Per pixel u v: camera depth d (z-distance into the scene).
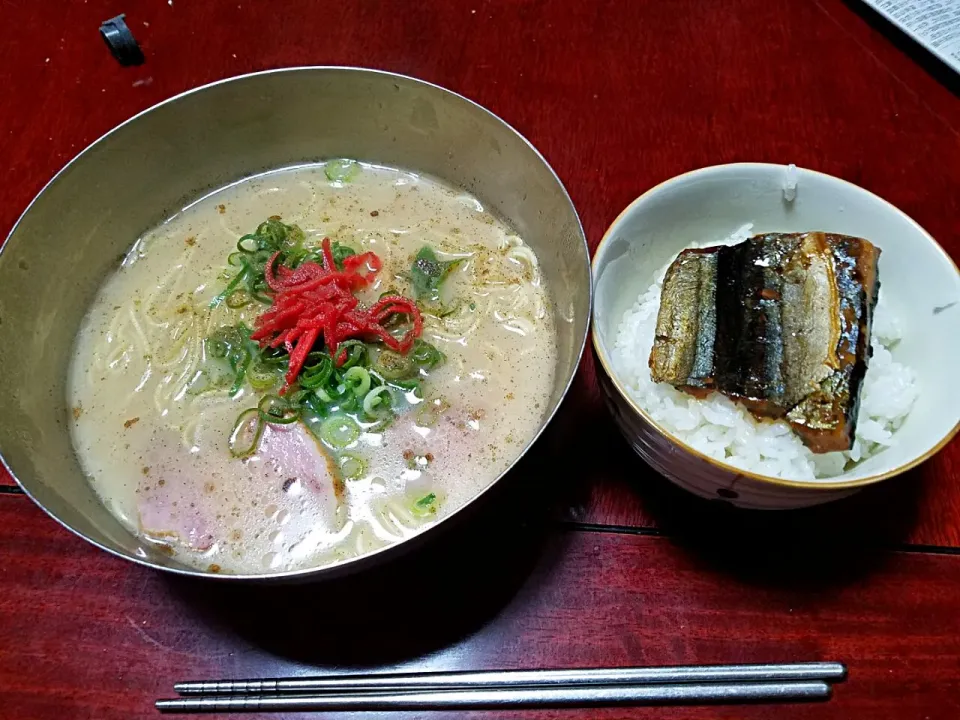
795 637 0.28
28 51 0.43
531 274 0.34
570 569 0.29
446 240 0.35
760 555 0.29
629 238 0.31
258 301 0.33
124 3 0.45
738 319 0.29
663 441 0.26
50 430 0.29
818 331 0.28
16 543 0.29
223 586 0.28
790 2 0.45
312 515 0.28
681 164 0.39
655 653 0.28
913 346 0.30
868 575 0.29
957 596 0.28
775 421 0.28
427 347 0.31
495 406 0.31
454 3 0.45
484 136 0.33
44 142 0.39
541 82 0.42
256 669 0.27
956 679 0.27
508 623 0.28
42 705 0.26
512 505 0.30
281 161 0.37
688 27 0.44
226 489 0.29
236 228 0.36
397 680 0.26
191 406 0.31
